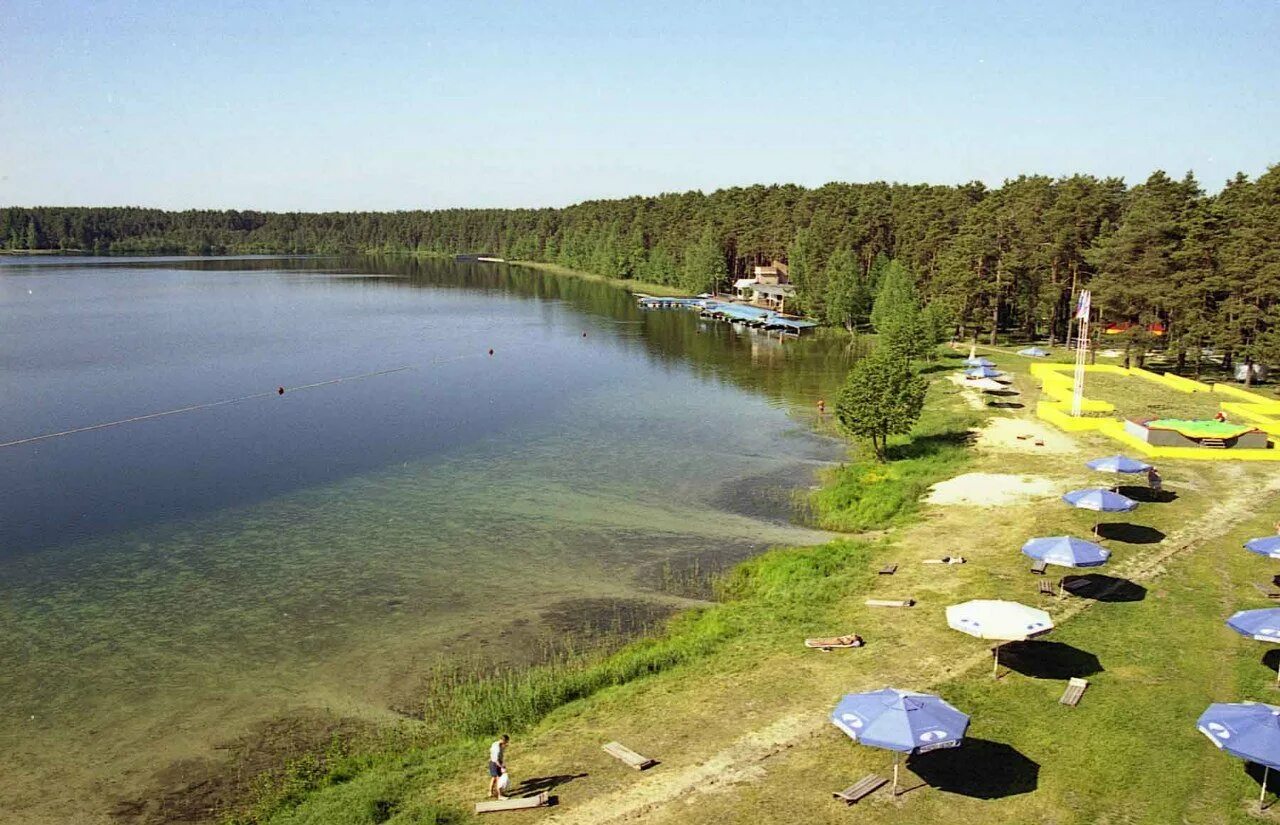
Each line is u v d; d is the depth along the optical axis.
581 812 25.91
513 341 139.12
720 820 25.20
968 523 50.16
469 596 44.50
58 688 35.97
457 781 28.28
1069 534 46.56
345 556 49.72
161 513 56.91
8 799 29.22
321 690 35.81
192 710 34.41
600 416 85.25
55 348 126.31
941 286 132.62
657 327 158.88
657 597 44.34
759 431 79.06
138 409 88.06
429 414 86.25
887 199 198.88
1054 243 119.62
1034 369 100.81
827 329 154.75
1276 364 84.69
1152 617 36.81
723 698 32.31
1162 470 57.56
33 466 67.50
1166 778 26.23
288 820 26.59
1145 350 105.62
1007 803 25.48
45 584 45.94
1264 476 55.66
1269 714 24.22
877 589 41.75
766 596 42.84
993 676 32.62
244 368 112.44
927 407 86.25
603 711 32.22
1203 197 96.31
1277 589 39.00
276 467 67.25
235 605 43.50
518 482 63.28
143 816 28.38
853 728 24.92
